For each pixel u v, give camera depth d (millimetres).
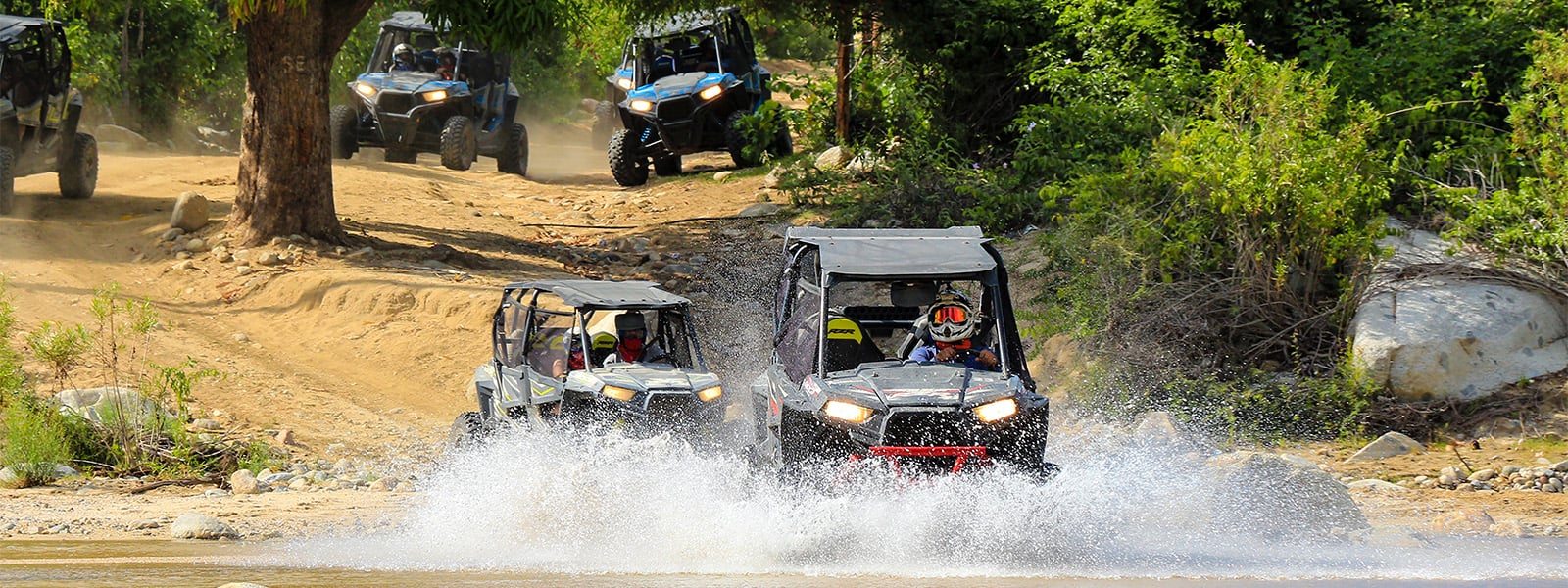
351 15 30750
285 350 24656
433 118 47062
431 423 21516
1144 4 31266
